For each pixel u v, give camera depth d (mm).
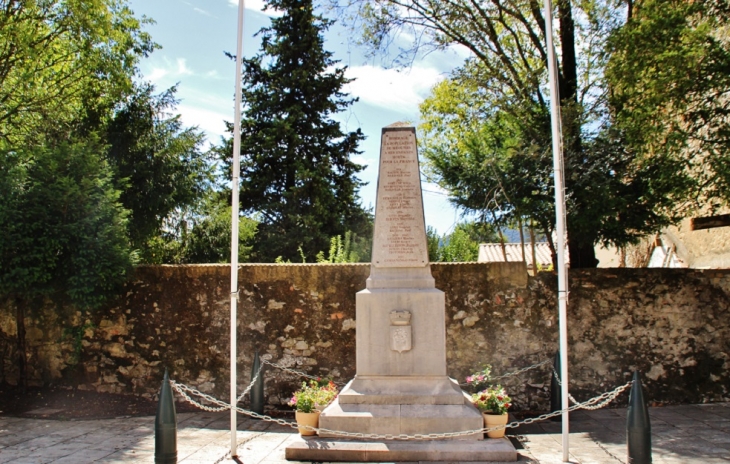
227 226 16141
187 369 9477
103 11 13297
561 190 6453
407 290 7074
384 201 7359
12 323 9805
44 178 9094
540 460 6297
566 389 6336
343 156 21078
